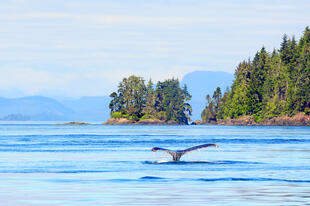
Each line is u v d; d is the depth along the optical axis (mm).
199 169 51094
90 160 65125
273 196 33812
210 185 39219
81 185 39406
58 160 65500
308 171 49500
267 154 76875
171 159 65688
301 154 76750
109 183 40531
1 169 52438
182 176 44938
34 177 45000
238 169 51219
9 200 32281
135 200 32219
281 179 42750
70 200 32250
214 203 31172
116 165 56406
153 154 78188
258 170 50312
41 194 34781
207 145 51688
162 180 42281
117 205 30469
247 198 33031
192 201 31875
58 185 39375
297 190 36469
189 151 52844
